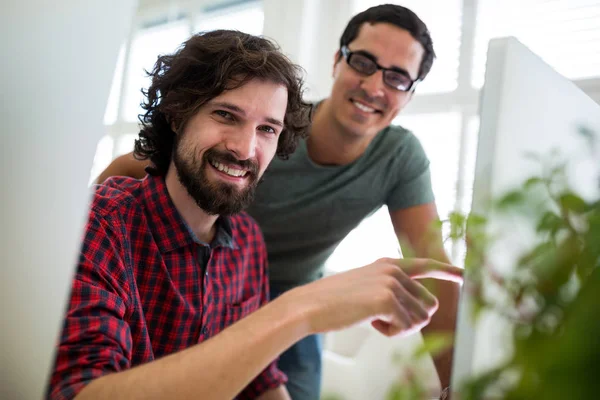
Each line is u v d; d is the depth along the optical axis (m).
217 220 1.11
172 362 0.61
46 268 0.46
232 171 0.99
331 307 0.62
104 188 0.99
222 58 0.96
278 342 0.61
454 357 0.43
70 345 0.69
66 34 0.46
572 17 2.02
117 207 0.95
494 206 0.46
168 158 1.08
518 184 0.50
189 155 0.98
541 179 0.47
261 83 0.97
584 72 1.94
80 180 0.47
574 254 0.37
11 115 0.44
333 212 1.48
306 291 0.64
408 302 0.64
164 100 1.02
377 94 1.35
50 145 0.46
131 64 3.59
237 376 0.60
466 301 0.43
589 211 0.43
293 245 1.52
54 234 0.46
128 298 0.88
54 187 0.46
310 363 1.55
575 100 0.62
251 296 1.20
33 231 0.45
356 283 0.64
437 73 2.31
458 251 1.08
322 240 1.52
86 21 0.47
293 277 1.55
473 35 2.22
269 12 2.63
